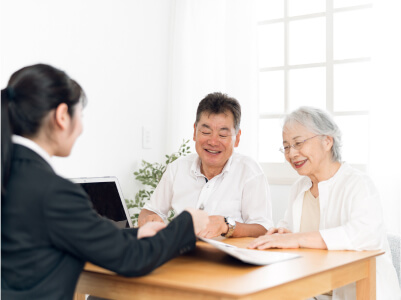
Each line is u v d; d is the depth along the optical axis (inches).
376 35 112.7
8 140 45.0
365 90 121.3
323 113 77.7
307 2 130.0
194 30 134.6
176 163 96.7
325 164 77.8
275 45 133.5
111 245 46.1
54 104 47.4
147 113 129.7
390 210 109.4
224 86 132.1
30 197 44.0
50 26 102.2
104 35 116.2
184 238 52.3
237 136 93.0
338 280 58.6
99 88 114.5
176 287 46.4
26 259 44.4
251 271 52.1
